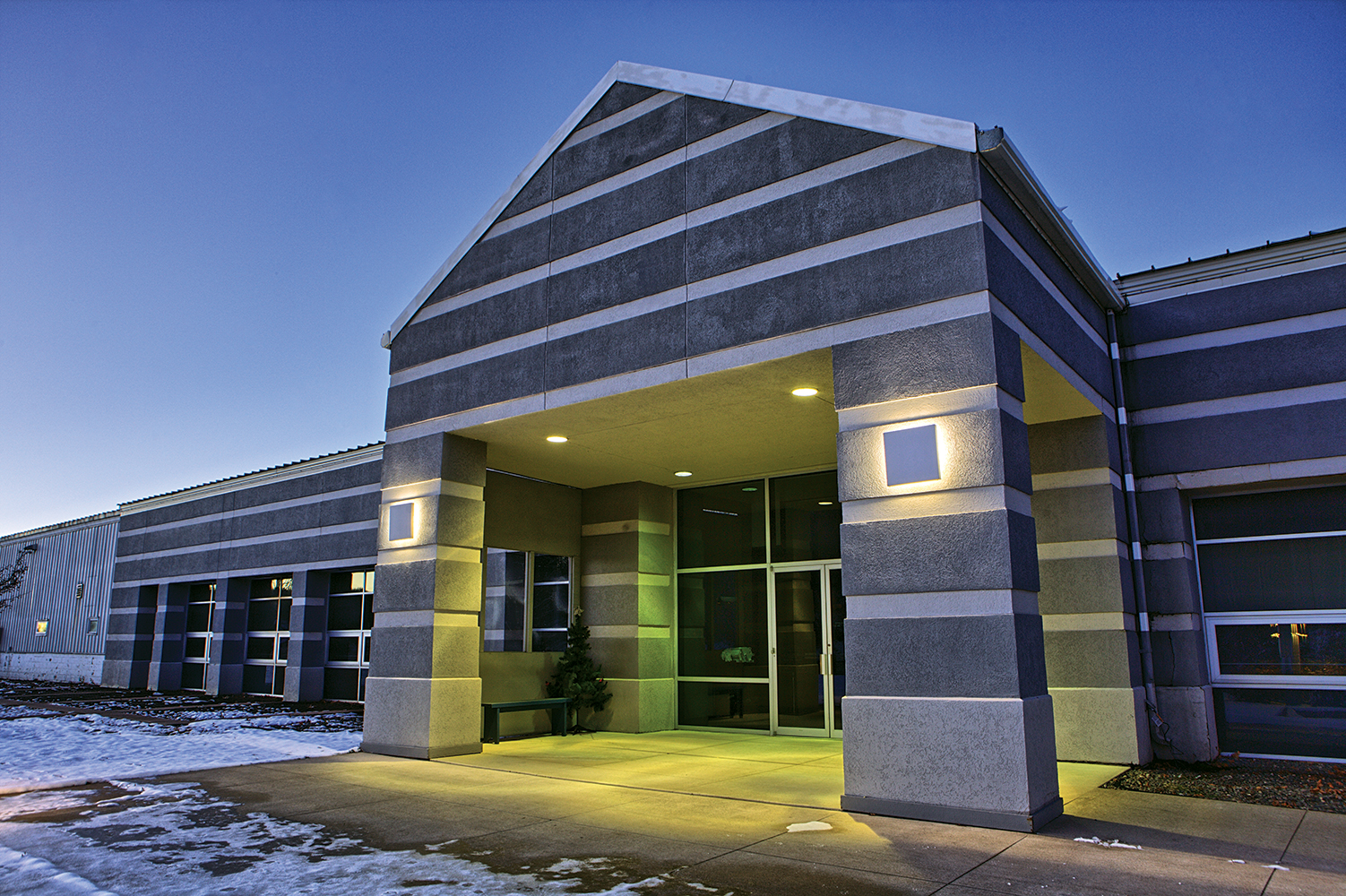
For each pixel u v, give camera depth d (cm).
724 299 820
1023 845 563
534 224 1014
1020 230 754
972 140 679
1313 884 480
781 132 808
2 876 504
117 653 2445
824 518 1225
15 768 905
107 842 585
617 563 1330
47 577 2919
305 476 1950
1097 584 913
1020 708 607
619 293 910
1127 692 880
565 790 782
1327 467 853
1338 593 879
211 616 2241
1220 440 912
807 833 604
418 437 1089
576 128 995
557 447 1122
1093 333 923
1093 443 932
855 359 723
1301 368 879
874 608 683
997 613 625
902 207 718
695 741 1163
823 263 757
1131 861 526
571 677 1265
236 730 1288
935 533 660
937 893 465
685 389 866
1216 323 930
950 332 676
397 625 1059
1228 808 677
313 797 747
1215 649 934
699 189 862
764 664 1252
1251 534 931
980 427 648
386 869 518
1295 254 895
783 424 1002
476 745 1037
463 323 1069
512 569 1293
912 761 648
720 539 1333
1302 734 877
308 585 1888
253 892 476
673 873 507
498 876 502
